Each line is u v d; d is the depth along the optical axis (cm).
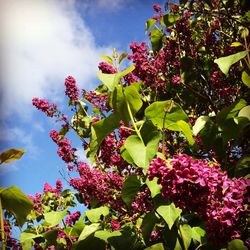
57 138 459
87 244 279
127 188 246
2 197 243
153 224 236
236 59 262
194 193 191
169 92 422
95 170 338
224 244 209
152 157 223
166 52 421
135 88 253
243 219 207
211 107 416
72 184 352
